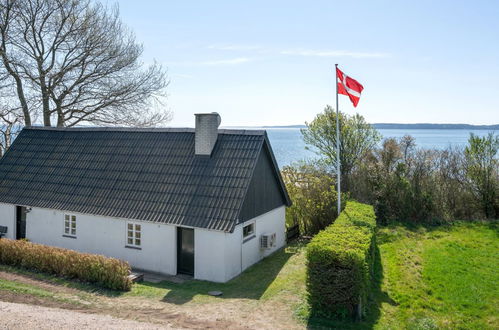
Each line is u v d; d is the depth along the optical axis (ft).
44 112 96.48
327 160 88.22
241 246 52.75
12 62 88.07
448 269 49.67
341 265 34.81
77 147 67.00
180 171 56.08
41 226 60.80
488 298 40.96
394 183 79.66
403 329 34.09
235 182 51.98
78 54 95.61
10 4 85.87
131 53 102.42
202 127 56.39
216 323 33.30
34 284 42.63
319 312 35.53
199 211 50.39
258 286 46.16
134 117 104.53
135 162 60.18
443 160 83.87
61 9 91.56
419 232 70.03
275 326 33.09
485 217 78.33
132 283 45.34
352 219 51.62
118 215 53.67
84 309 35.24
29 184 64.23
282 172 81.66
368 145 87.35
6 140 95.04
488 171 78.18
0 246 50.75
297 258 59.67
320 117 89.76
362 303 35.68
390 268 50.83
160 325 31.73
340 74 58.70
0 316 31.12
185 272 51.42
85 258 44.52
